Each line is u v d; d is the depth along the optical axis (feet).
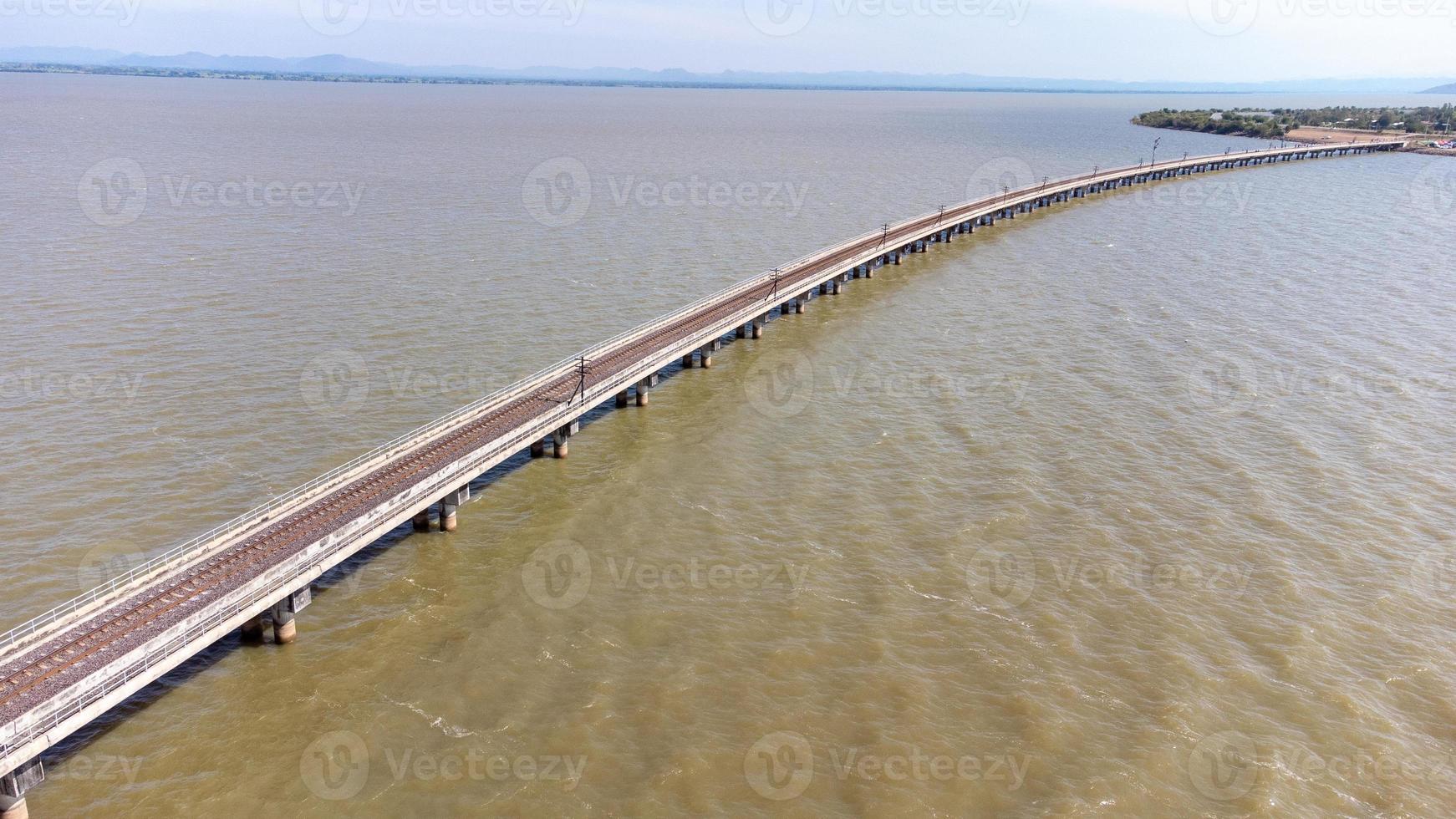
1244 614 135.85
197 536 148.25
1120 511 163.94
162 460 171.22
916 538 155.12
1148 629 132.05
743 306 256.11
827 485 173.37
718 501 167.02
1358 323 280.72
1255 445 191.83
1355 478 177.68
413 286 285.64
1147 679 122.11
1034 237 413.80
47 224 350.64
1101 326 273.33
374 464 156.76
